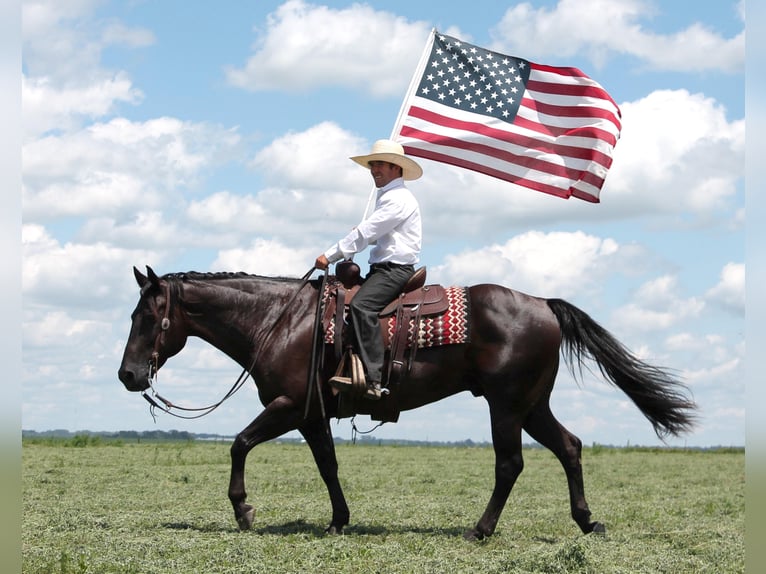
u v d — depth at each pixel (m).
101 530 7.00
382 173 7.34
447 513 8.89
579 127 9.17
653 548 6.71
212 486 11.38
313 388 7.04
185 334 7.36
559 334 7.27
